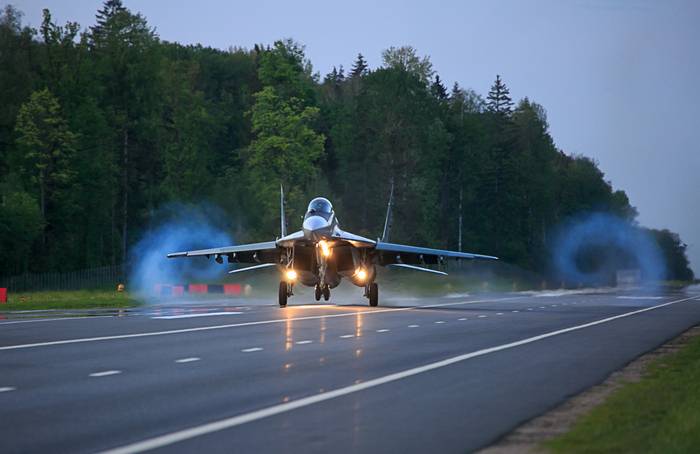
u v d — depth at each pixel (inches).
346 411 1754.4
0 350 2950.3
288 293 6407.5
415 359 2709.2
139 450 1401.3
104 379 2219.5
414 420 1664.6
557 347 3213.6
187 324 4271.7
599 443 1441.9
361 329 3983.8
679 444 1393.9
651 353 3058.6
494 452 1401.3
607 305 7391.7
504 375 2351.1
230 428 1577.3
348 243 6048.2
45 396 1941.4
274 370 2407.7
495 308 6446.9
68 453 1382.9
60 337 3474.4
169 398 1911.9
